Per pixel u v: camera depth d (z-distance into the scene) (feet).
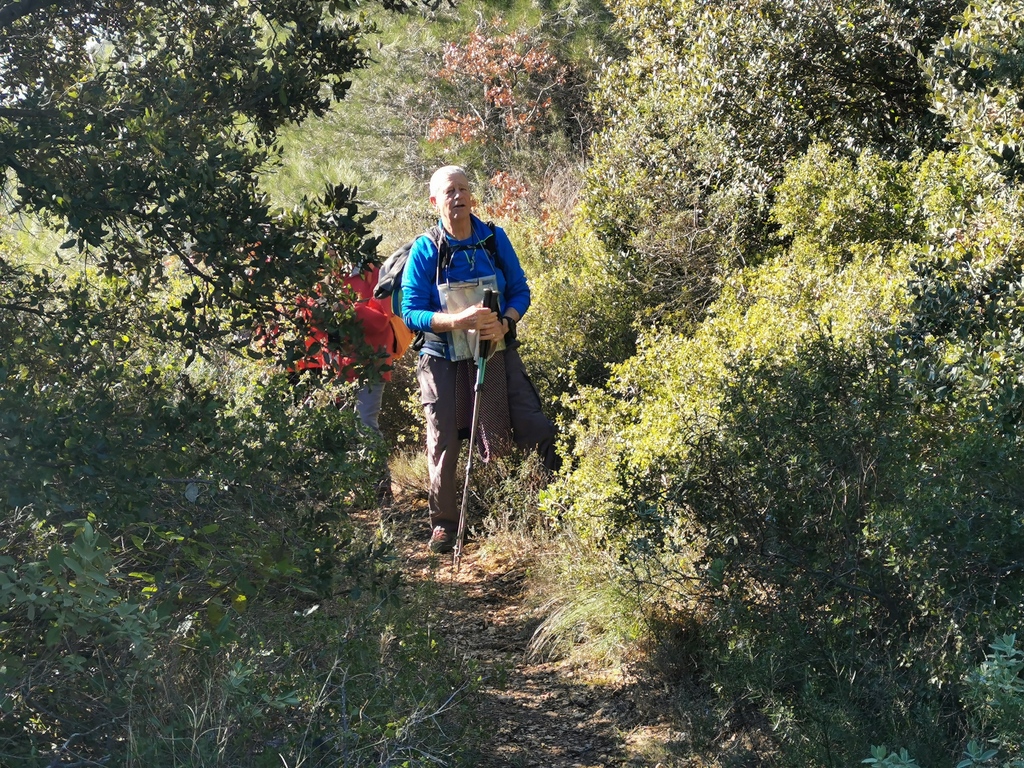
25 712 8.58
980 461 9.55
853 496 10.80
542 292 22.57
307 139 39.81
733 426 11.49
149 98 10.39
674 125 23.65
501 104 38.68
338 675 10.49
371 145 40.01
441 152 39.17
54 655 8.94
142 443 9.02
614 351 21.93
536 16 40.93
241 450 10.33
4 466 8.18
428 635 11.91
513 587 16.69
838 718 9.14
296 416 11.46
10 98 10.87
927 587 9.44
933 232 15.24
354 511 18.79
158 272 10.96
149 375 10.36
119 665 9.32
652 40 27.25
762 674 10.16
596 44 39.42
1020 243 12.19
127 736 8.70
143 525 9.21
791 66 23.00
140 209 9.71
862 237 18.63
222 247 9.59
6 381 8.76
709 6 25.20
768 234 21.81
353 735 9.47
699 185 22.74
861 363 11.29
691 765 10.84
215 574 10.29
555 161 36.40
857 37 22.04
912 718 9.22
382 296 18.66
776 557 11.09
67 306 11.07
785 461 11.13
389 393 23.72
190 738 8.87
